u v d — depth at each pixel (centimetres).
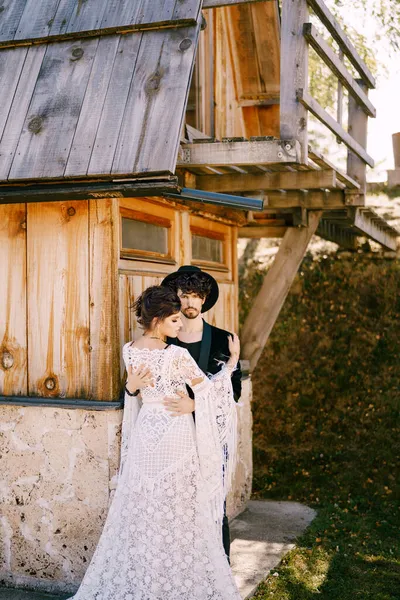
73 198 379
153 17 391
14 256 412
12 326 414
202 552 346
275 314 618
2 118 388
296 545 479
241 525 518
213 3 401
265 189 483
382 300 866
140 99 369
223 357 377
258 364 852
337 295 886
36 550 406
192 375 347
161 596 338
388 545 492
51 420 401
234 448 374
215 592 343
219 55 582
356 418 750
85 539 395
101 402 390
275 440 739
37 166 363
